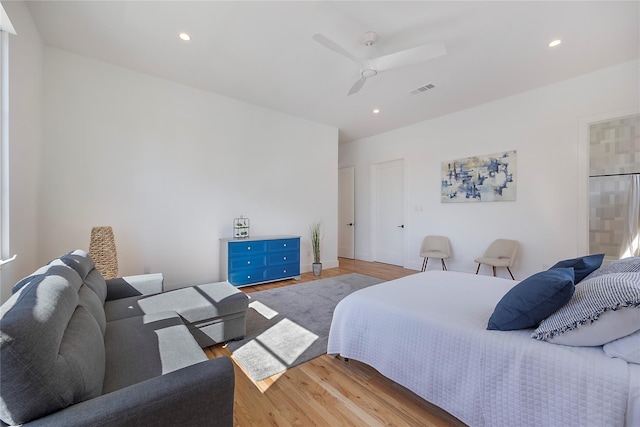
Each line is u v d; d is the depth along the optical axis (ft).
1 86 6.12
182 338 4.89
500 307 4.45
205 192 12.46
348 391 5.47
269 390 5.46
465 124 14.29
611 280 3.72
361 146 19.98
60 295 3.46
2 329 2.35
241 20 7.66
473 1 6.86
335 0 6.86
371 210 19.34
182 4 7.07
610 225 12.64
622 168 12.42
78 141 9.64
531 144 12.08
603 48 8.91
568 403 3.49
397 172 18.06
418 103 13.47
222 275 12.52
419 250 16.38
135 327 5.25
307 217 16.14
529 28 7.87
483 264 13.60
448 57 9.37
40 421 2.43
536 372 3.75
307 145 16.05
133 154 10.69
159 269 11.30
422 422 4.66
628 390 3.15
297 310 9.62
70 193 9.52
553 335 3.86
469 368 4.33
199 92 12.19
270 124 14.52
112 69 10.22
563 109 11.22
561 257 11.37
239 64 10.02
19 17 6.66
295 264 14.08
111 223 10.28
